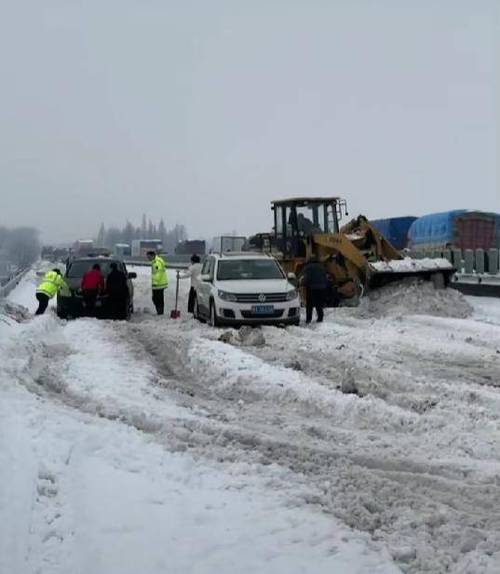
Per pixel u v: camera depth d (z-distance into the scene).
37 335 14.01
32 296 28.02
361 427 7.78
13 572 4.02
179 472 5.80
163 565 4.19
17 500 4.99
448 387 9.36
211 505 5.11
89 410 8.02
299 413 8.37
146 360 11.68
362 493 5.41
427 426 7.53
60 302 18.83
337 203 22.06
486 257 25.31
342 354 12.05
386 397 8.86
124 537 4.55
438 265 19.38
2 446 6.20
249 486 5.53
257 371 10.16
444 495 5.48
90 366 10.81
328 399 8.50
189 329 15.80
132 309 20.77
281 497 5.29
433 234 33.19
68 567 4.12
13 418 7.20
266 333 14.77
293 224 21.81
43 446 6.24
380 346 13.29
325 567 4.18
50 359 11.83
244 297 15.84
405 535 4.70
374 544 4.52
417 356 12.35
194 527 4.73
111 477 5.64
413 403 8.53
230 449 6.52
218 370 10.48
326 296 18.06
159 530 4.67
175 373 10.98
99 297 18.59
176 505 5.10
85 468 5.83
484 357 12.24
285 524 4.78
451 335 14.87
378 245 20.91
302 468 6.04
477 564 4.25
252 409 8.48
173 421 7.47
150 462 6.05
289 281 17.02
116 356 11.94
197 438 6.87
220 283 16.45
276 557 4.30
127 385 9.37
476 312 19.28
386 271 18.89
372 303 19.17
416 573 4.19
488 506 5.30
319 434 7.30
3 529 4.54
